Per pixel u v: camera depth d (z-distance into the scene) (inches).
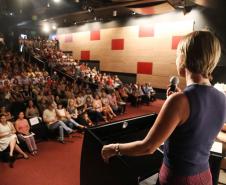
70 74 438.9
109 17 503.5
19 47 553.3
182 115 31.3
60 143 198.2
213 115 33.1
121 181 41.7
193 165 32.7
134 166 50.4
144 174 50.7
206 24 372.5
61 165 156.0
